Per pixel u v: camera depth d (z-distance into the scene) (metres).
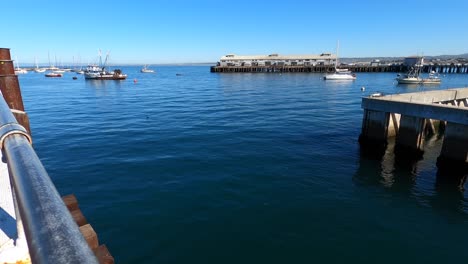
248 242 8.37
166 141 18.41
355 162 14.91
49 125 23.84
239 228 8.98
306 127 22.83
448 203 10.84
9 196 2.81
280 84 68.38
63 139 19.02
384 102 16.67
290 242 8.41
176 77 110.94
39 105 36.56
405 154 16.11
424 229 9.18
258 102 38.53
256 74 111.69
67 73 151.00
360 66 118.12
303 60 119.81
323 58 118.56
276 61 122.38
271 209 10.09
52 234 0.76
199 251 7.97
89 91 55.91
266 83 71.88
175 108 33.50
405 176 13.26
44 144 17.77
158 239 8.40
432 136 20.23
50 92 53.97
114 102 39.41
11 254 2.08
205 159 14.84
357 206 10.48
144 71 167.25
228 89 58.22
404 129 16.08
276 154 15.85
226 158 15.05
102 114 29.56
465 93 22.56
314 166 14.18
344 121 25.28
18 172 1.13
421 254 8.07
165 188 11.45
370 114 17.61
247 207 10.18
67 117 27.83
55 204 0.93
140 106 35.38
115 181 12.05
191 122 24.89
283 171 13.45
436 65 102.69
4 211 2.58
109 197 10.69
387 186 12.21
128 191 11.16
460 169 13.45
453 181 12.80
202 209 9.98
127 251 7.90
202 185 11.77
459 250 8.26
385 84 66.38
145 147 17.02
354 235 8.80
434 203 10.83
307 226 9.18
